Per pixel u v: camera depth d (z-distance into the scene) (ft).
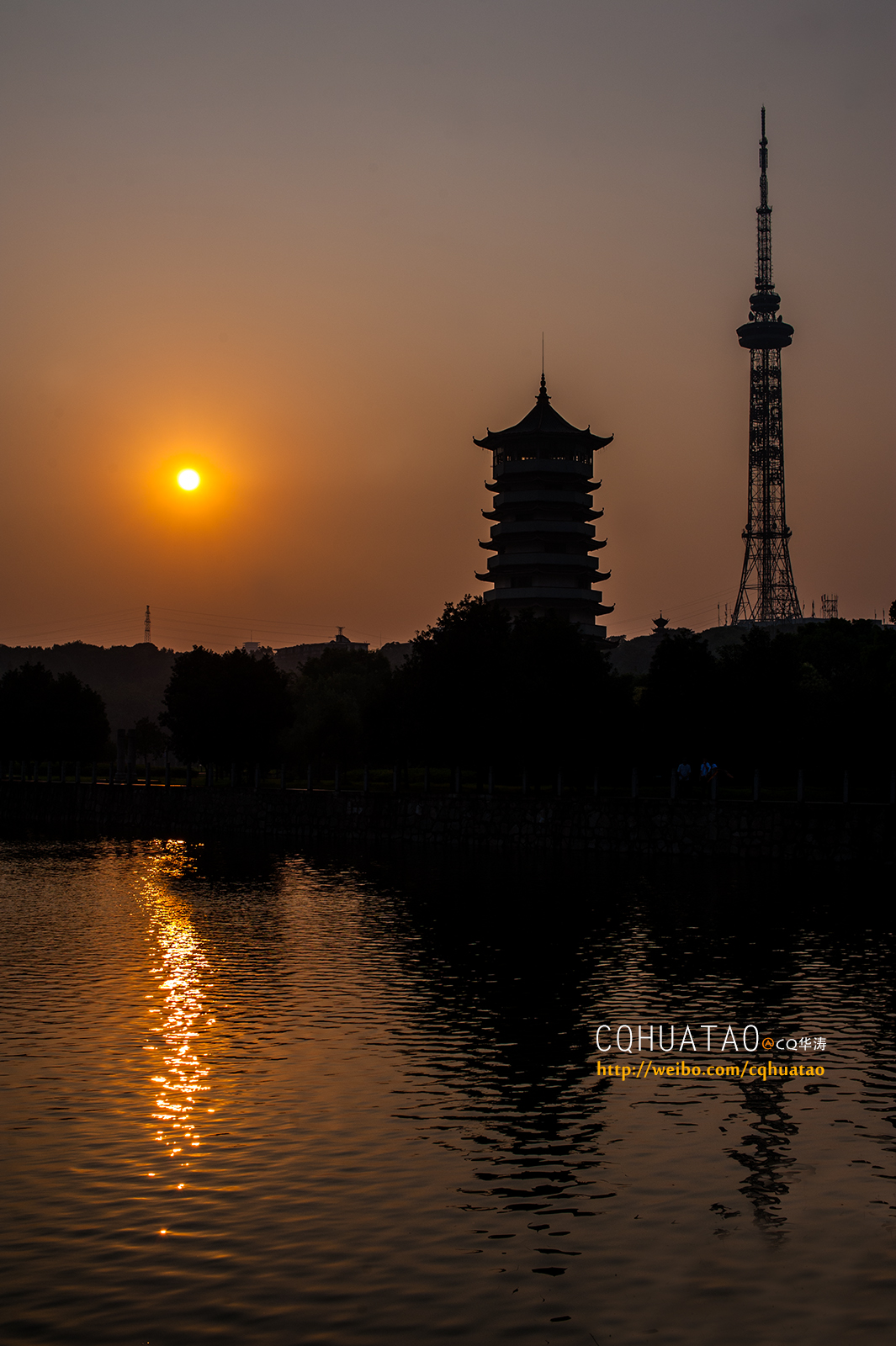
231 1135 82.43
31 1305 60.08
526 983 128.06
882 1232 68.54
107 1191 73.15
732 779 281.74
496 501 513.04
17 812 422.82
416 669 299.58
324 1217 69.97
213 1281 62.54
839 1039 105.70
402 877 222.69
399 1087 92.99
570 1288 62.23
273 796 327.88
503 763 289.94
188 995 123.03
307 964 139.33
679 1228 68.90
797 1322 59.11
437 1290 62.03
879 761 252.21
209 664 377.91
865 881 204.03
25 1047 103.14
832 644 375.04
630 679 350.02
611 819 253.03
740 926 161.99
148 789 371.97
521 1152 79.82
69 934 161.58
